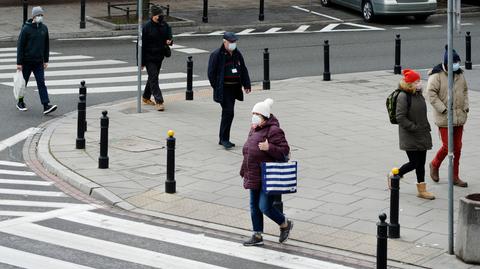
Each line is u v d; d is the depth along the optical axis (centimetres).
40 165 2289
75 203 1972
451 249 1647
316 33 4616
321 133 2570
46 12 5006
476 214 1589
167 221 1856
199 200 1983
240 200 1981
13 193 2033
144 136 2525
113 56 3881
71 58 3809
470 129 2619
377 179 2123
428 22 5050
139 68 2789
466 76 3497
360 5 5112
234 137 2522
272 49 4088
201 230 1803
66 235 1747
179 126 2647
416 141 1938
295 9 5384
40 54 2780
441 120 2031
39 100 3014
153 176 2155
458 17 1625
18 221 1825
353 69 3634
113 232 1775
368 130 2616
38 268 1552
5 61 3706
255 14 5169
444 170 2198
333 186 2066
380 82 3356
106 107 2905
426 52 4025
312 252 1672
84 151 2372
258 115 1667
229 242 1727
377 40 4369
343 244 1705
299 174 2159
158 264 1592
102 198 2002
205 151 2372
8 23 4662
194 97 3078
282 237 1708
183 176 2152
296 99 3038
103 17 4809
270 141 1659
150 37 2795
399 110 1920
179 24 4666
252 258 1634
